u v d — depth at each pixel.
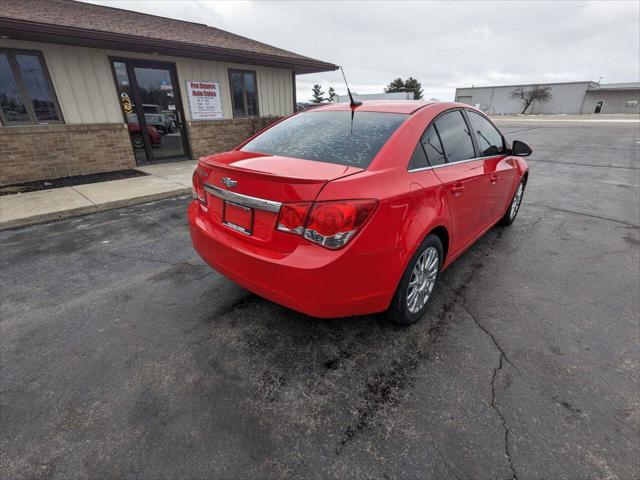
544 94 55.75
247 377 2.02
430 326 2.48
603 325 2.50
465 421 1.74
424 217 2.17
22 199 5.41
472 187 2.78
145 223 4.65
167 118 8.55
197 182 2.50
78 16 7.54
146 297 2.86
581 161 10.01
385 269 1.97
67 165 6.99
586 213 5.12
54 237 4.16
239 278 2.14
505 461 1.54
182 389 1.94
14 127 6.27
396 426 1.71
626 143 14.61
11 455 1.57
